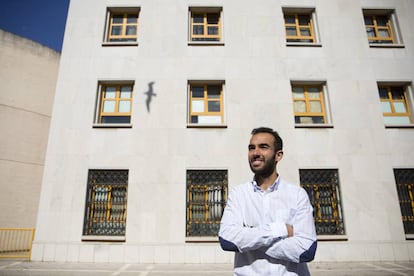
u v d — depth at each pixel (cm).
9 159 1283
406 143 1087
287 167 1049
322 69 1170
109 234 1001
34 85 1432
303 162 1057
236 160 1052
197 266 894
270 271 190
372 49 1207
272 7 1242
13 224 1239
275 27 1216
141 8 1233
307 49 1195
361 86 1151
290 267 194
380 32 1293
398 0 1282
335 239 977
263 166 229
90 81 1141
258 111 1109
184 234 973
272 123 1098
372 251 968
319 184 1047
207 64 1166
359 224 995
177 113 1105
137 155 1054
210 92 1186
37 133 1395
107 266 882
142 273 785
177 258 948
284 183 231
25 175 1314
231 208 226
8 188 1255
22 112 1365
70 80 1137
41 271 802
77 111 1100
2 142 1279
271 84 1143
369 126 1102
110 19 1269
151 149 1060
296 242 189
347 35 1216
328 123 1130
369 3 1273
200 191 1041
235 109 1109
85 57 1168
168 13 1227
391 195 1025
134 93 1127
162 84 1138
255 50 1184
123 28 1259
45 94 1463
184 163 1047
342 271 808
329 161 1060
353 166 1055
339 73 1167
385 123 1153
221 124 1087
